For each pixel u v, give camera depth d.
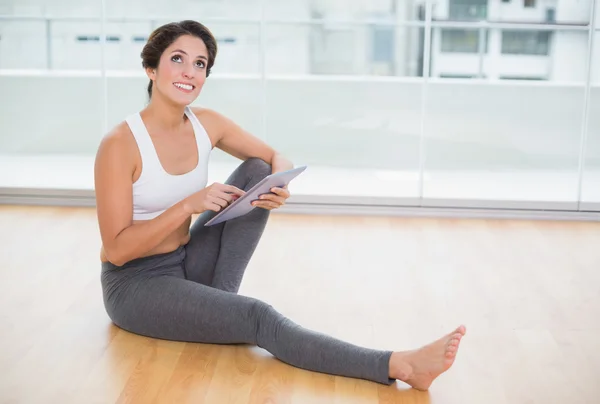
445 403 2.30
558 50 4.53
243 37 4.90
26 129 4.64
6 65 4.79
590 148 4.26
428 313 2.95
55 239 3.70
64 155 4.67
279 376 2.43
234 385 2.38
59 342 2.65
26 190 4.22
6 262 3.39
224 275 2.71
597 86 4.25
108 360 2.53
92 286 3.14
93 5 4.88
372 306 3.00
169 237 2.68
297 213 4.16
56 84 4.63
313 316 2.91
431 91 4.64
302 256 3.53
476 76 4.60
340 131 4.75
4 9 4.85
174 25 2.56
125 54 4.88
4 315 2.87
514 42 4.57
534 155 4.62
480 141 4.61
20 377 2.42
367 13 4.79
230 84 4.82
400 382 2.41
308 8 5.61
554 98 4.54
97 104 4.67
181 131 2.67
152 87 2.61
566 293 3.15
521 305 3.03
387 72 4.78
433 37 4.63
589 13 4.41
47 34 4.84
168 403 2.28
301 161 4.77
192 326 2.54
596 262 3.50
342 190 4.25
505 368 2.53
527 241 3.78
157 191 2.60
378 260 3.50
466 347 2.67
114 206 2.51
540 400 2.33
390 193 4.26
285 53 4.87
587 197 4.19
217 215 2.50
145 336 2.69
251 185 2.81
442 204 4.14
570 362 2.57
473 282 3.26
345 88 4.75
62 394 2.33
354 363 2.38
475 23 4.57
